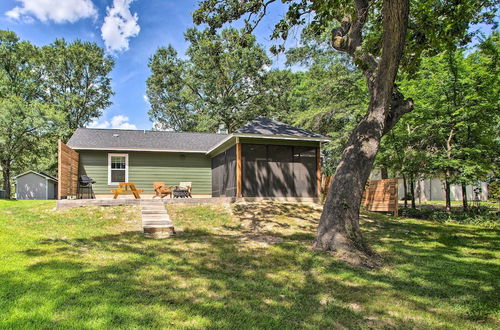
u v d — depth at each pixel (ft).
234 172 42.14
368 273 18.78
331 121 74.74
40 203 40.98
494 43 40.01
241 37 31.22
